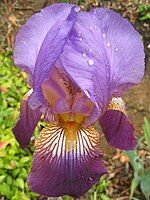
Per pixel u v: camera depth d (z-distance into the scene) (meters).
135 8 0.38
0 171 0.28
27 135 0.20
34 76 0.18
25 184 0.28
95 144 0.19
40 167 0.18
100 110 0.18
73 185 0.18
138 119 0.32
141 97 0.33
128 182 0.29
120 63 0.18
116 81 0.18
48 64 0.17
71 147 0.18
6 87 0.31
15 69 0.33
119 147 0.21
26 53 0.18
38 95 0.17
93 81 0.17
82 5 0.38
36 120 0.20
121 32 0.18
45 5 0.38
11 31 0.36
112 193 0.29
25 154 0.29
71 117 0.19
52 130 0.19
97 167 0.18
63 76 0.18
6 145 0.28
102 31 0.18
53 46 0.17
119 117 0.20
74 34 0.17
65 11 0.18
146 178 0.27
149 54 0.35
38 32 0.18
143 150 0.30
